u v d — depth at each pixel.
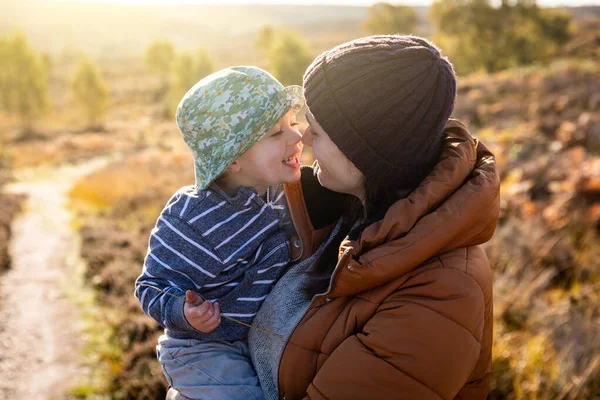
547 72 19.88
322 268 1.39
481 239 1.24
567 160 8.03
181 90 55.38
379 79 1.20
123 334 5.55
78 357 5.56
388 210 1.21
